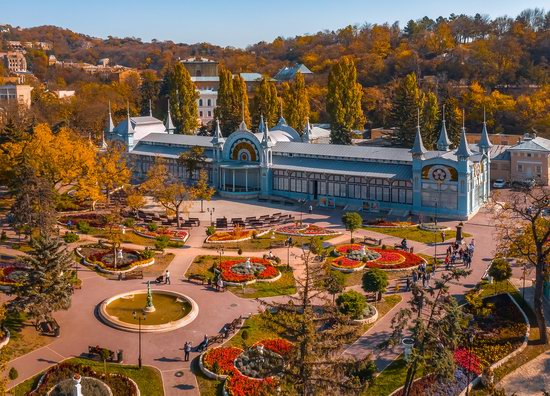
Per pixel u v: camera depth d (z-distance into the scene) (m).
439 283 48.97
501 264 79.19
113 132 167.88
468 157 115.00
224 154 147.50
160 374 59.22
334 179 133.25
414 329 46.97
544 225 69.56
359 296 69.88
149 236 104.69
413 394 54.75
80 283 80.25
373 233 108.19
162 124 180.38
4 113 197.50
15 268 86.12
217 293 79.19
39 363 61.03
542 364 60.88
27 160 112.62
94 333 67.69
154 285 81.88
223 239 102.31
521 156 150.50
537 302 64.88
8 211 119.50
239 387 55.75
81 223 102.81
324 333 44.28
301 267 89.25
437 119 176.38
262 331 67.75
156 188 112.38
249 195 139.75
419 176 120.81
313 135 179.88
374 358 61.59
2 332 65.25
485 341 64.38
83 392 54.25
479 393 55.50
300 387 43.12
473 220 116.50
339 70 190.25
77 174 119.56
